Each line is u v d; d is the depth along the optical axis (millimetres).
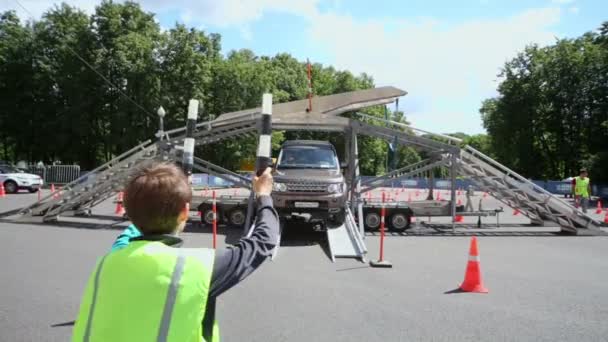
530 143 47844
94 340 1604
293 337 5223
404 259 10117
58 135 44188
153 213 1782
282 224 12656
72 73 43719
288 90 64625
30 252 9945
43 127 44625
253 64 51812
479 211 16062
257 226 2059
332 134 60188
